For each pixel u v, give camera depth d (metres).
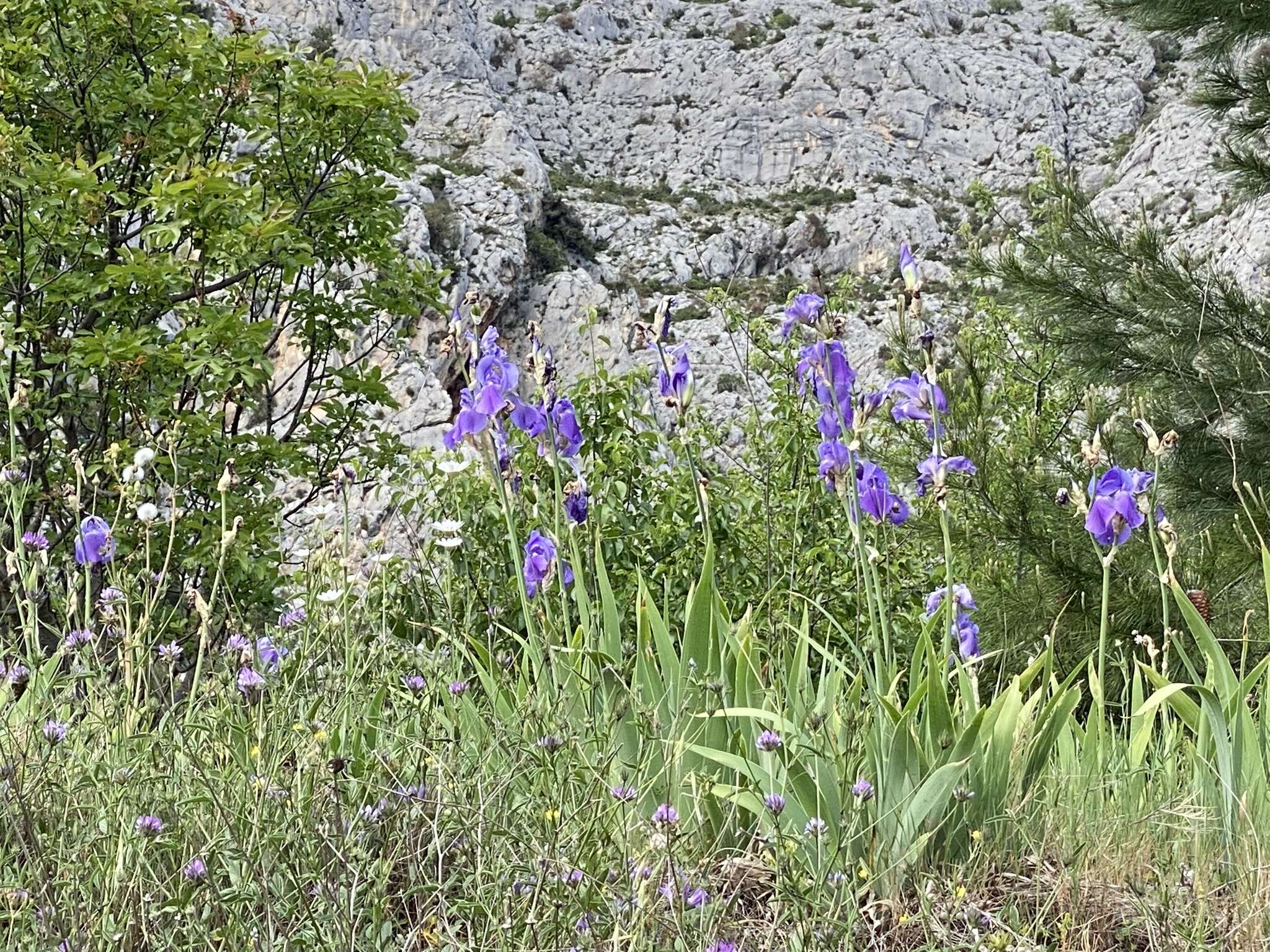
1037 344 10.09
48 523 7.57
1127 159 43.69
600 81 76.00
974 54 74.94
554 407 3.44
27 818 2.25
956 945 2.29
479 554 5.85
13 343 7.39
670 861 2.11
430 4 68.06
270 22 63.12
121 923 2.10
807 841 2.66
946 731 2.93
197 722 2.82
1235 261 8.47
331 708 3.07
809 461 7.20
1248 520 6.54
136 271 7.74
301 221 9.15
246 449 8.34
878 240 60.53
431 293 9.57
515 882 2.20
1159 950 2.39
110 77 9.02
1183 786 3.22
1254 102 8.55
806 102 71.62
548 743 2.59
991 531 6.90
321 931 2.05
